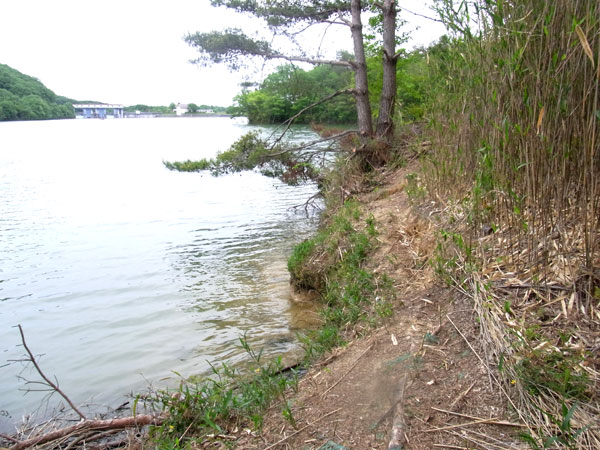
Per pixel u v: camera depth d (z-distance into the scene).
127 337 5.87
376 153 10.90
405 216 6.44
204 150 34.78
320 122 19.94
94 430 3.54
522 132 3.38
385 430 2.74
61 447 3.42
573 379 2.50
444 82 5.84
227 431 3.17
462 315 3.67
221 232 11.49
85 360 5.31
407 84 12.99
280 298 6.81
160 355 5.29
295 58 12.99
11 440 3.45
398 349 3.57
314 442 2.80
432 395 2.90
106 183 20.44
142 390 4.52
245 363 4.81
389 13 11.66
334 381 3.45
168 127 82.56
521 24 3.37
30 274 8.72
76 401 4.45
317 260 6.78
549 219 3.61
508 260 3.75
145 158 30.97
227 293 7.22
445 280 4.20
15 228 12.49
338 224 7.40
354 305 4.78
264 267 8.50
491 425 2.55
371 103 14.70
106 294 7.57
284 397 3.30
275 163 13.73
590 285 3.02
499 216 4.05
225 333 5.71
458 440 2.50
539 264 3.50
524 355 2.76
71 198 16.89
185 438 3.25
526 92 3.30
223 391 3.79
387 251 5.66
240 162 14.40
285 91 14.59
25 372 5.16
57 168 26.41
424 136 7.80
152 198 16.59
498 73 3.80
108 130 74.62
